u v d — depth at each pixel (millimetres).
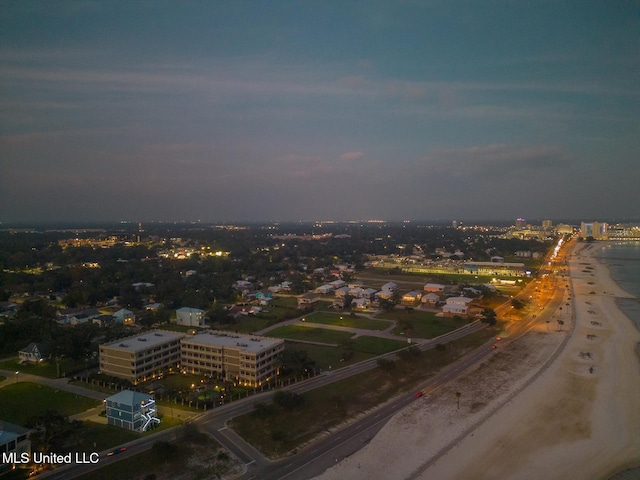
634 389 135500
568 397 129375
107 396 125688
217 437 102938
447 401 126062
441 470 92375
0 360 156750
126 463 91500
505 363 157750
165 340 149500
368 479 88562
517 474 91562
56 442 94500
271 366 142375
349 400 124938
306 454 97438
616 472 92750
